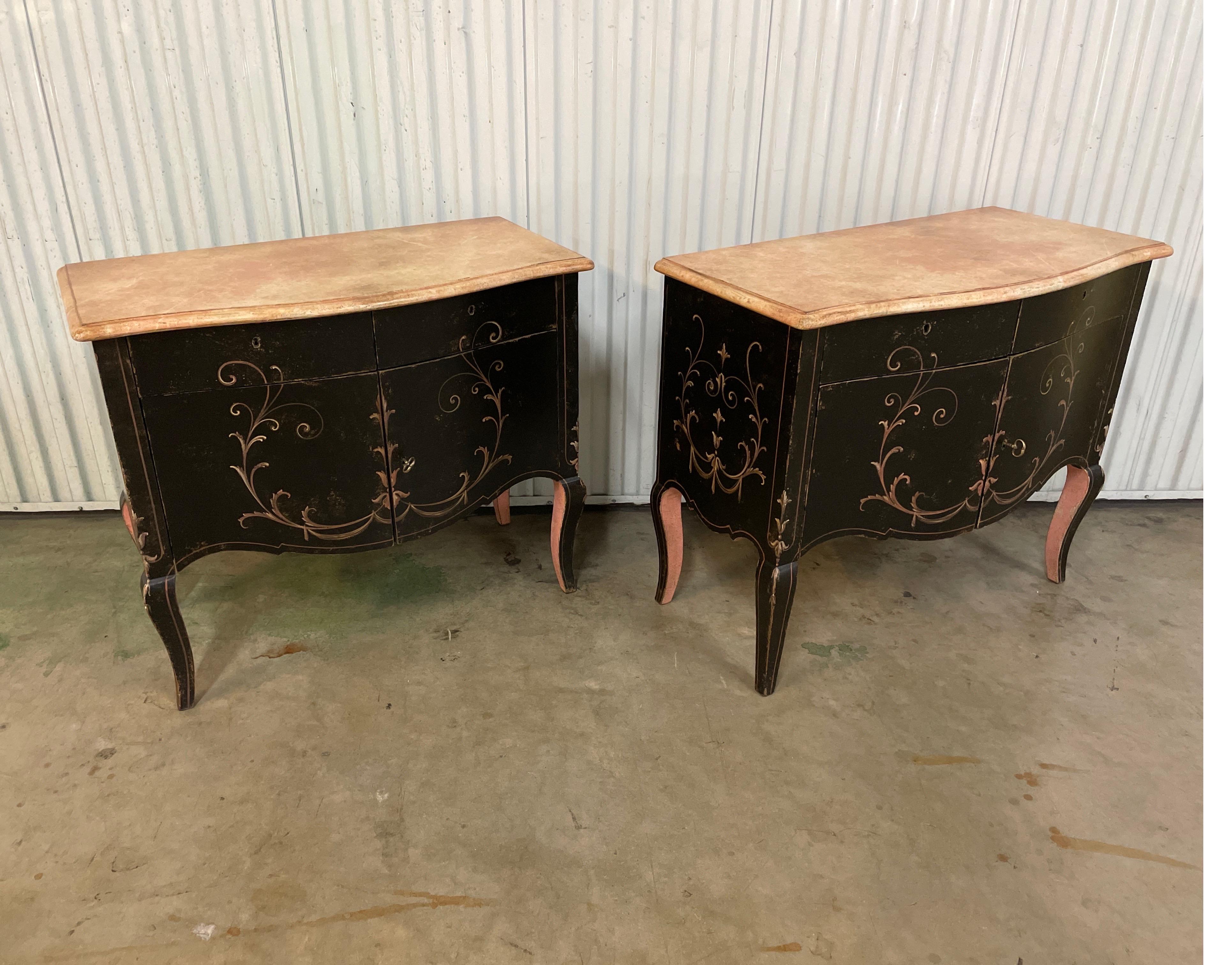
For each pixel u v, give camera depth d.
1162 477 2.91
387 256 2.04
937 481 2.01
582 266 2.03
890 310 1.74
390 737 1.93
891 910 1.56
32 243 2.38
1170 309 2.66
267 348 1.76
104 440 2.64
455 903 1.56
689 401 2.11
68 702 2.01
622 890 1.59
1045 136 2.48
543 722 1.97
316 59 2.25
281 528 1.94
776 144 2.45
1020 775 1.85
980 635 2.29
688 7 2.27
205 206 2.39
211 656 2.16
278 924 1.52
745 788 1.81
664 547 2.33
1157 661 2.21
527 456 2.20
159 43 2.20
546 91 2.34
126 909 1.54
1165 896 1.59
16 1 2.12
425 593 2.42
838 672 2.15
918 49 2.36
